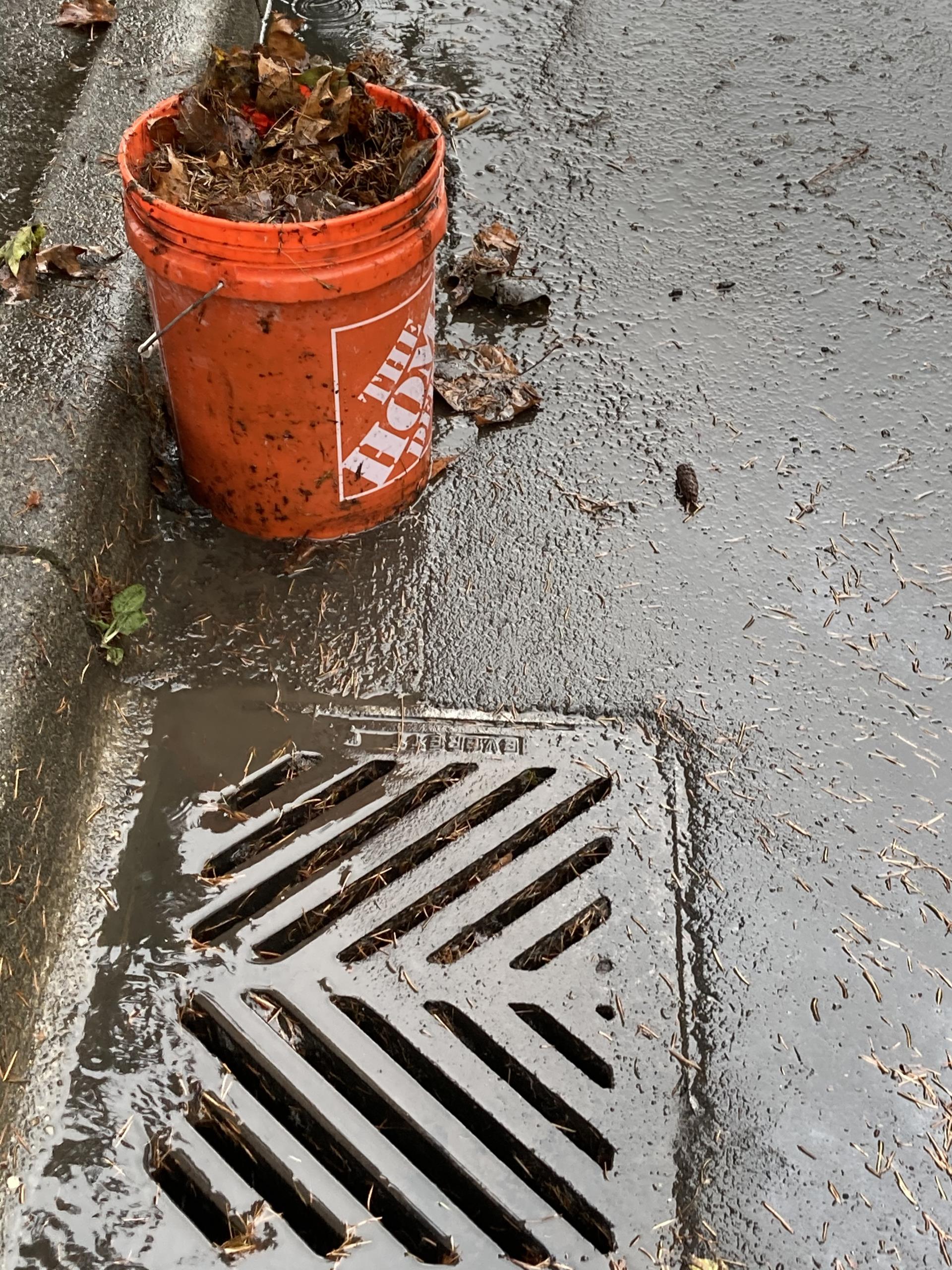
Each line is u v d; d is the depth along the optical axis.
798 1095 1.84
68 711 2.11
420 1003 1.93
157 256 2.14
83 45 3.70
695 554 2.66
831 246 3.54
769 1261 1.67
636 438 2.92
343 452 2.44
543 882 2.11
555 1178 1.75
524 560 2.62
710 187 3.72
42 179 3.12
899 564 2.67
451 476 2.79
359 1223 1.70
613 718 2.34
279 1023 1.91
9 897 1.82
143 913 2.02
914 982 1.98
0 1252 1.64
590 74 4.18
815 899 2.08
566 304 3.29
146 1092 1.81
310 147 2.32
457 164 3.73
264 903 2.10
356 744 2.28
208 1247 1.66
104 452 2.40
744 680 2.42
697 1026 1.91
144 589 2.37
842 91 4.17
